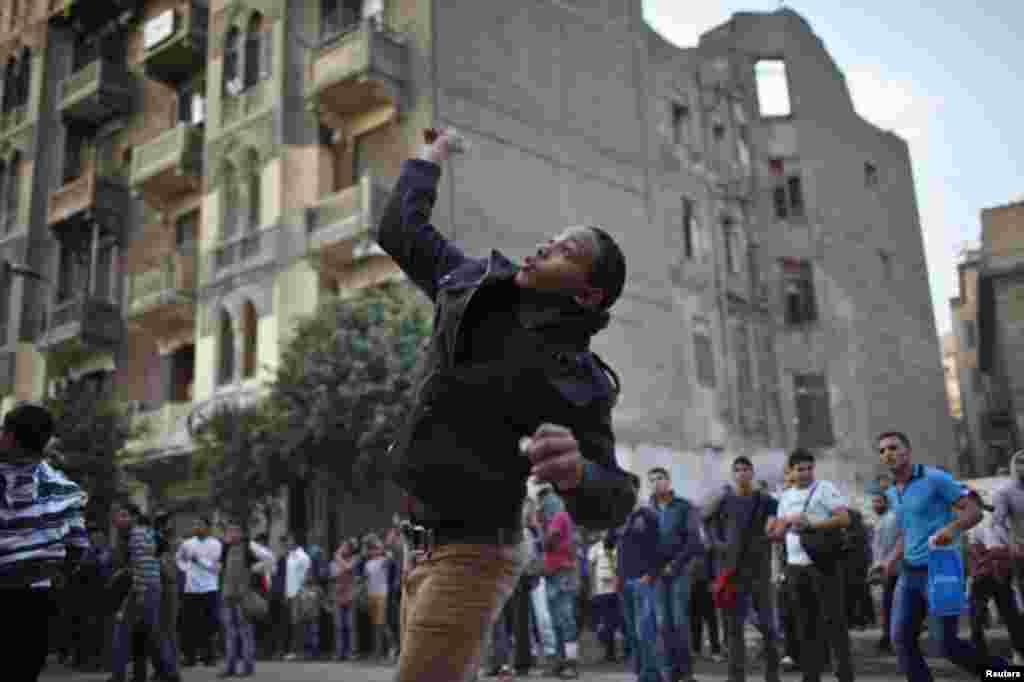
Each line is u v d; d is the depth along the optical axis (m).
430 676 2.00
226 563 11.97
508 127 24.02
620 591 9.44
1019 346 30.16
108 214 29.97
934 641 6.00
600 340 25.08
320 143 23.81
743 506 8.45
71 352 24.83
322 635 16.27
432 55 22.47
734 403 29.72
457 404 2.07
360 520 19.98
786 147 35.44
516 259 23.12
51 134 32.88
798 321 33.78
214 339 24.72
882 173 40.03
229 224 25.39
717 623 12.95
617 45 28.67
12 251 32.34
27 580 5.00
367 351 17.31
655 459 25.59
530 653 11.49
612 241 2.15
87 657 14.55
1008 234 31.14
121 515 10.83
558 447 1.74
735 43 36.03
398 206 2.55
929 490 6.20
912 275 39.84
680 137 31.06
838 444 32.50
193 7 27.77
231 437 18.92
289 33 24.81
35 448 5.13
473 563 2.05
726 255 31.92
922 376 38.38
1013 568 8.61
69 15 32.47
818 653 7.80
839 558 7.62
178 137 26.75
